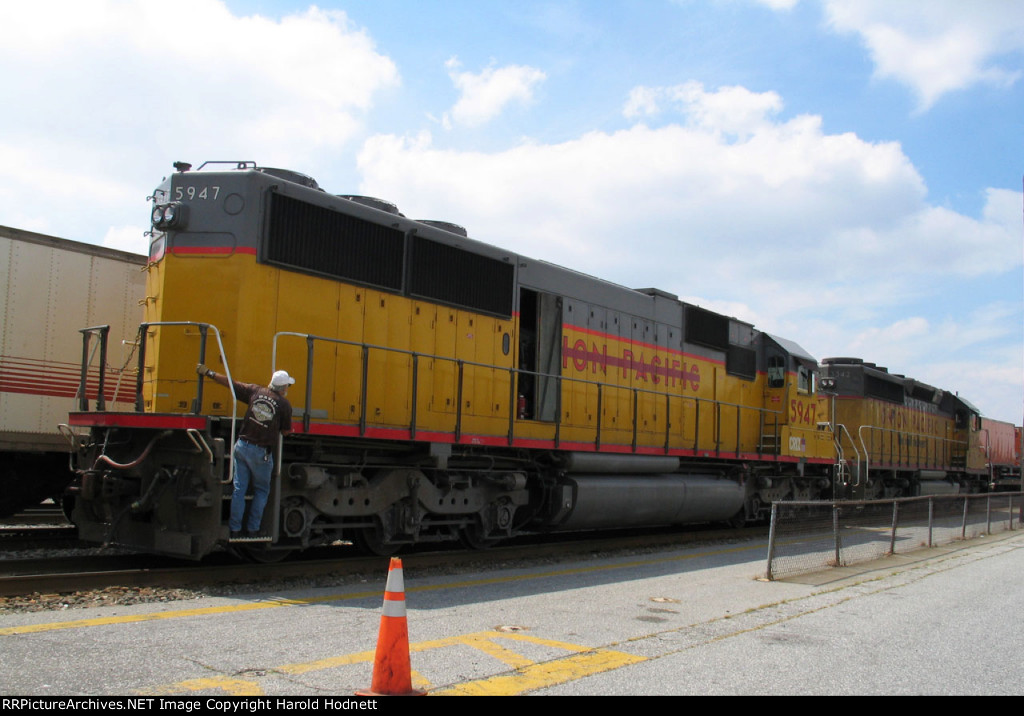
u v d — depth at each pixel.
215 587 7.91
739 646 6.32
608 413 13.91
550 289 13.02
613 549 13.02
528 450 12.28
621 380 14.32
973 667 6.03
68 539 10.64
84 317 12.15
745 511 17.05
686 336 16.19
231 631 6.05
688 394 16.06
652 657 5.86
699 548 13.67
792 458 18.30
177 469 8.12
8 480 11.94
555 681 5.12
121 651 5.34
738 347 17.80
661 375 15.36
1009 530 20.45
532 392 12.72
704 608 8.00
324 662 5.32
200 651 5.44
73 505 11.02
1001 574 11.62
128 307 12.70
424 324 10.84
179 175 9.23
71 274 12.05
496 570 10.21
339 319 9.77
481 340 11.67
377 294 10.25
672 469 14.79
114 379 12.37
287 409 8.17
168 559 9.37
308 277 9.48
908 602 8.83
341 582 8.66
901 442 25.44
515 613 7.35
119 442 8.47
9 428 11.28
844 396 23.34
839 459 20.98
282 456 8.73
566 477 12.52
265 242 9.02
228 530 7.79
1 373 11.23
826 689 5.21
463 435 10.75
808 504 11.38
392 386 10.30
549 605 7.83
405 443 10.28
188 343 8.87
